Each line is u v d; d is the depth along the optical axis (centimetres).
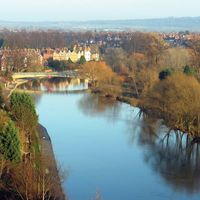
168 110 17212
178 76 18538
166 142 17438
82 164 14550
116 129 19362
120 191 12538
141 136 18288
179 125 16812
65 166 14225
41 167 12338
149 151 16188
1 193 9731
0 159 10500
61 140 17338
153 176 13688
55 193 10550
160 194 12381
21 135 13800
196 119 16875
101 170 14062
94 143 17075
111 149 16312
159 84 19312
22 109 15350
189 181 13375
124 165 14625
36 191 9575
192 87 17200
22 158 12144
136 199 12062
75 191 12381
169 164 14875
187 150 16425
